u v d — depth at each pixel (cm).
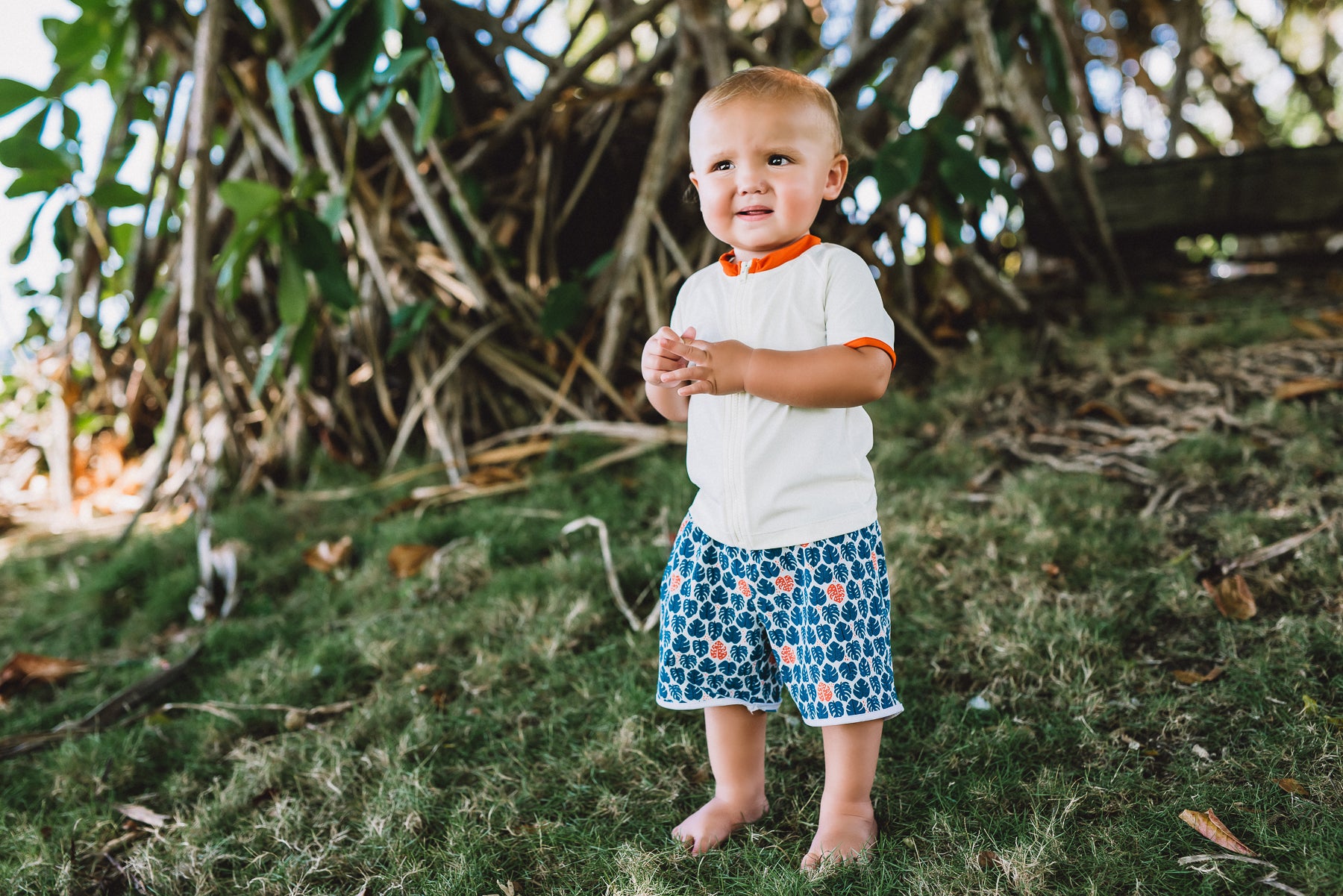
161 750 200
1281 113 722
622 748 172
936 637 200
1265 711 164
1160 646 189
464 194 349
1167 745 162
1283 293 400
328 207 320
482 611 229
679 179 374
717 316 147
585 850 152
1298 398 276
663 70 403
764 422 141
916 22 382
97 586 288
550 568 245
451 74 388
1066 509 239
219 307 373
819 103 138
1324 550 200
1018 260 512
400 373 377
